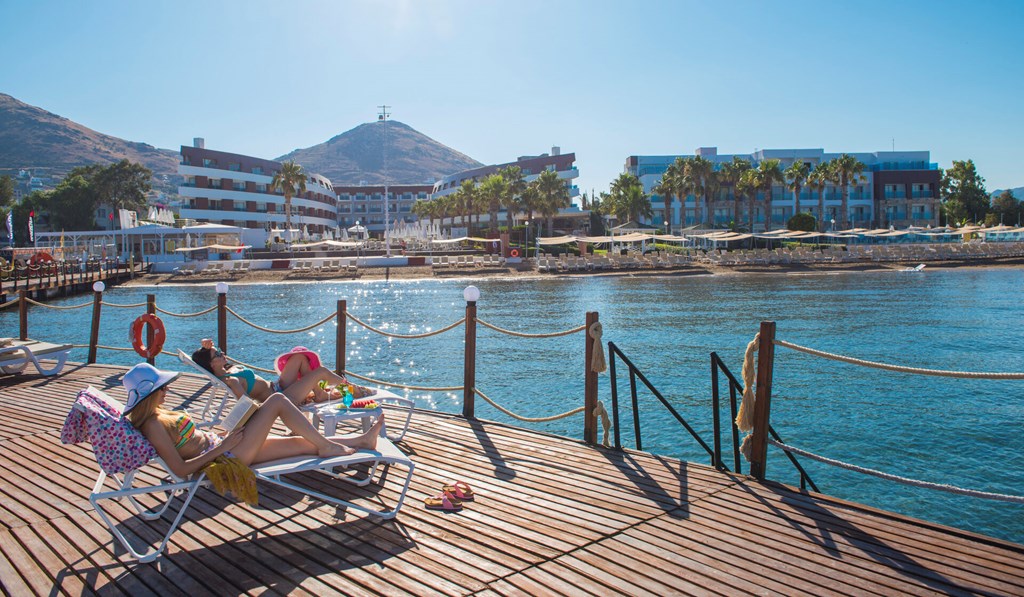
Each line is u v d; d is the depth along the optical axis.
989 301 29.03
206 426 7.48
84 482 5.82
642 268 57.72
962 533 4.54
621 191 87.69
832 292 35.50
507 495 5.41
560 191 78.12
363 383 14.88
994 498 4.29
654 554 4.30
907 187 96.75
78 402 4.29
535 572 4.05
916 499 7.82
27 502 5.32
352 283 52.16
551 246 73.50
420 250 73.69
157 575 4.06
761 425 5.68
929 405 11.72
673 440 10.04
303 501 5.29
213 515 5.01
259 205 99.62
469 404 8.20
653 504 5.18
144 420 4.30
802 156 96.88
